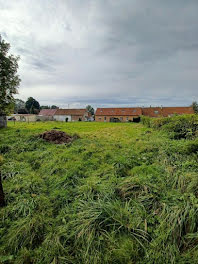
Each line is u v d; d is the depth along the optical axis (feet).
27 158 13.93
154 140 17.57
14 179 9.60
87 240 5.05
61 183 9.25
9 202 7.34
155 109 108.58
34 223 5.90
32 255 4.87
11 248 5.10
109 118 114.62
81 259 4.67
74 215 6.31
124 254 4.62
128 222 5.63
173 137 17.76
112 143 18.66
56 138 20.38
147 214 6.03
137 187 7.70
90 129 39.14
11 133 26.21
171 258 4.43
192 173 8.09
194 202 5.80
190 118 17.95
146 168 10.07
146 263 4.39
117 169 10.44
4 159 13.16
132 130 33.09
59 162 12.37
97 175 10.14
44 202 7.30
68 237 5.30
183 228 5.22
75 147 16.61
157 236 5.08
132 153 13.62
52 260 4.67
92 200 7.16
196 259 4.33
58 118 121.49
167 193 7.00
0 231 5.63
